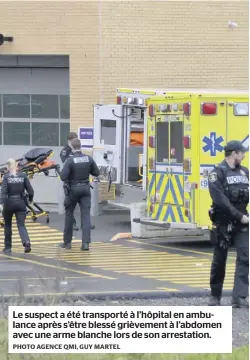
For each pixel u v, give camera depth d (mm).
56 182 27359
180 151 19844
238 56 27438
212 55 27312
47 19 26906
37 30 26984
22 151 28625
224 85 27422
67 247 20062
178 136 19891
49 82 28141
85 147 26000
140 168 23500
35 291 10883
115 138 23953
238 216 12172
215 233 12461
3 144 28797
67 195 19750
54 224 24031
